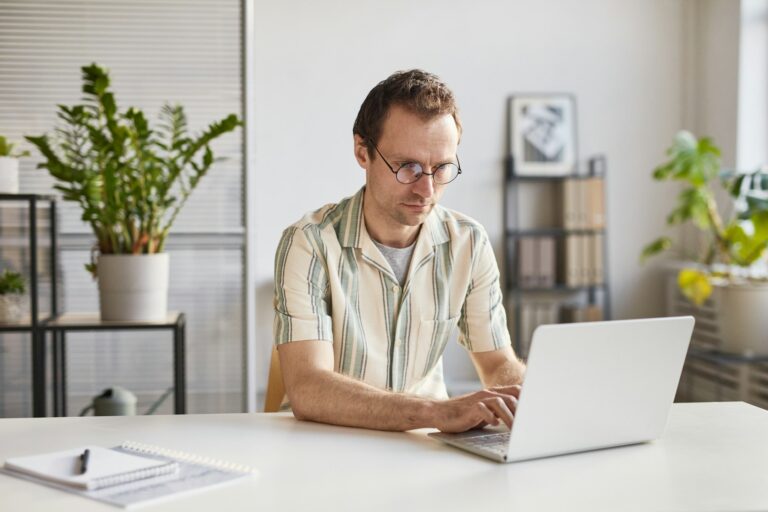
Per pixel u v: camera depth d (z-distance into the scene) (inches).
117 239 118.5
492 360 74.9
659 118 209.8
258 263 196.4
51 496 43.5
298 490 44.5
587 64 207.3
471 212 206.1
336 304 68.9
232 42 135.5
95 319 120.7
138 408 143.1
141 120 113.3
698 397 197.8
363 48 199.6
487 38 204.1
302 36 197.8
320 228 69.2
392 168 62.5
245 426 59.2
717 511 41.8
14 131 132.6
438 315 72.1
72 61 133.3
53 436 56.1
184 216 142.8
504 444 52.7
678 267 203.2
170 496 43.2
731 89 193.6
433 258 71.7
